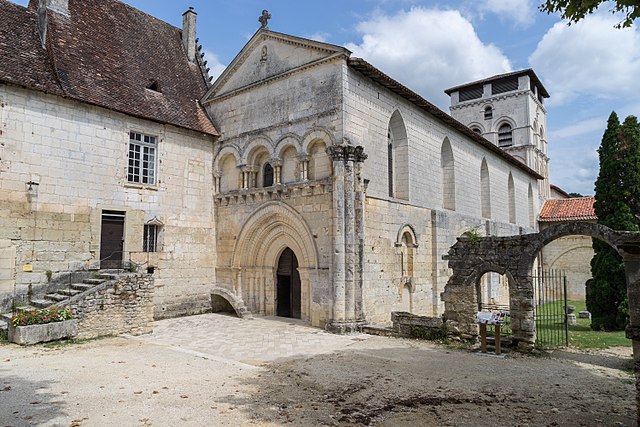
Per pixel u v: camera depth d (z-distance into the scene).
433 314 20.56
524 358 11.72
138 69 20.03
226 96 20.92
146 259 18.23
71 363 10.49
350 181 15.95
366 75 17.62
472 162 25.91
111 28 20.23
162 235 18.95
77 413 7.22
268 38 19.38
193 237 20.08
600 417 7.42
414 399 8.30
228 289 19.94
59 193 15.86
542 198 41.62
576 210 37.47
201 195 20.66
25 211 14.99
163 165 19.25
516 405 8.02
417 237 19.81
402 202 18.95
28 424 6.69
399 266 18.48
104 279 15.16
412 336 14.39
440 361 11.29
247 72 20.27
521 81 40.12
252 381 9.38
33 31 17.30
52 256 15.54
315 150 17.38
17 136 14.93
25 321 12.54
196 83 22.98
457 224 23.08
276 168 18.47
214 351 12.54
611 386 9.27
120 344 12.90
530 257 12.48
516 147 39.69
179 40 24.09
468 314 13.39
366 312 16.38
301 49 18.02
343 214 15.83
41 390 8.37
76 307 13.45
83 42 18.30
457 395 8.55
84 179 16.58
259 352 12.41
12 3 17.39
